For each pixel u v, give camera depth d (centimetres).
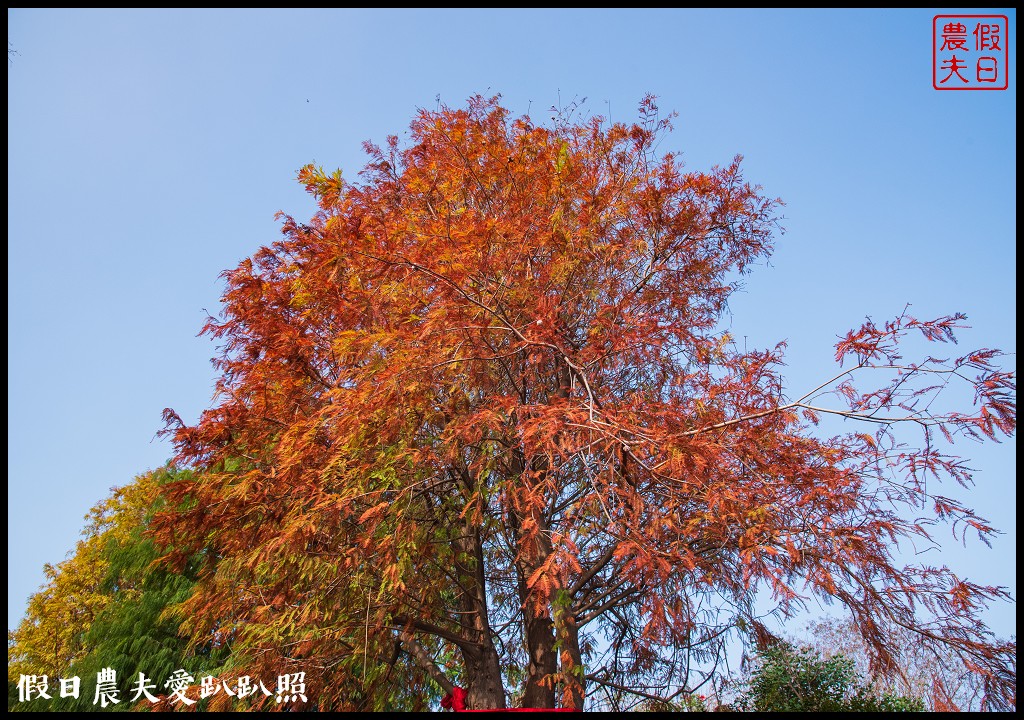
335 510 750
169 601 1468
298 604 820
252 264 1032
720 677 923
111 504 2225
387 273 813
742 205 971
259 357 959
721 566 814
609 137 1120
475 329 770
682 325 857
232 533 866
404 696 916
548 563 616
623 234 999
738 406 720
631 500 670
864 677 1062
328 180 846
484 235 811
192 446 921
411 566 779
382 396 751
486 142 1080
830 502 710
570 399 744
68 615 2028
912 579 706
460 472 890
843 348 624
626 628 996
